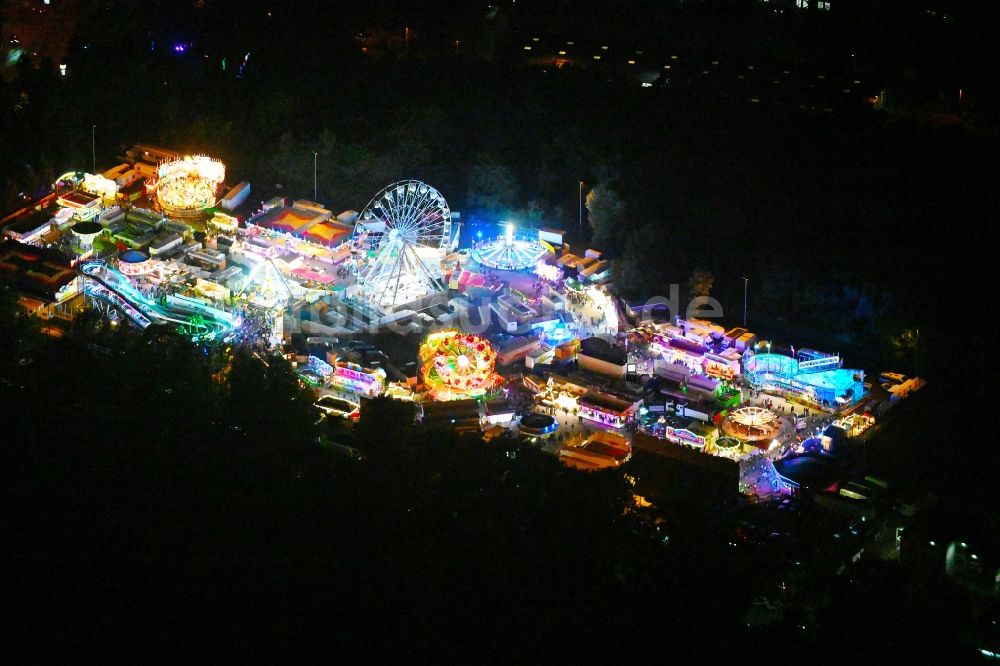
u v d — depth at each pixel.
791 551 163.50
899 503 177.75
